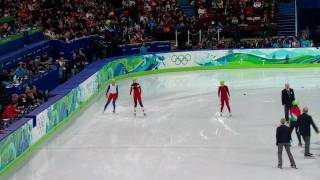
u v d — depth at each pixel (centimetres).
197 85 3662
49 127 2489
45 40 3794
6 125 2228
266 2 4766
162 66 4219
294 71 4094
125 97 3341
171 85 3684
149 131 2553
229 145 2284
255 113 2844
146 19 4581
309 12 4884
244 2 4772
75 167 2055
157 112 2931
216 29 4538
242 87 3547
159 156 2159
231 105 3048
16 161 2100
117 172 1983
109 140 2416
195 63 4291
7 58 3056
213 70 4278
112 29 4303
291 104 2452
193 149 2241
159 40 4547
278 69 4212
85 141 2408
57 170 2023
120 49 4188
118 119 2805
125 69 3978
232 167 1994
